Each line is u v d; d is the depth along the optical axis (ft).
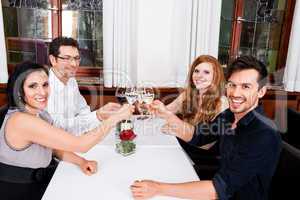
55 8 8.68
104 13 8.09
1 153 4.44
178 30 8.49
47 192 3.62
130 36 8.44
